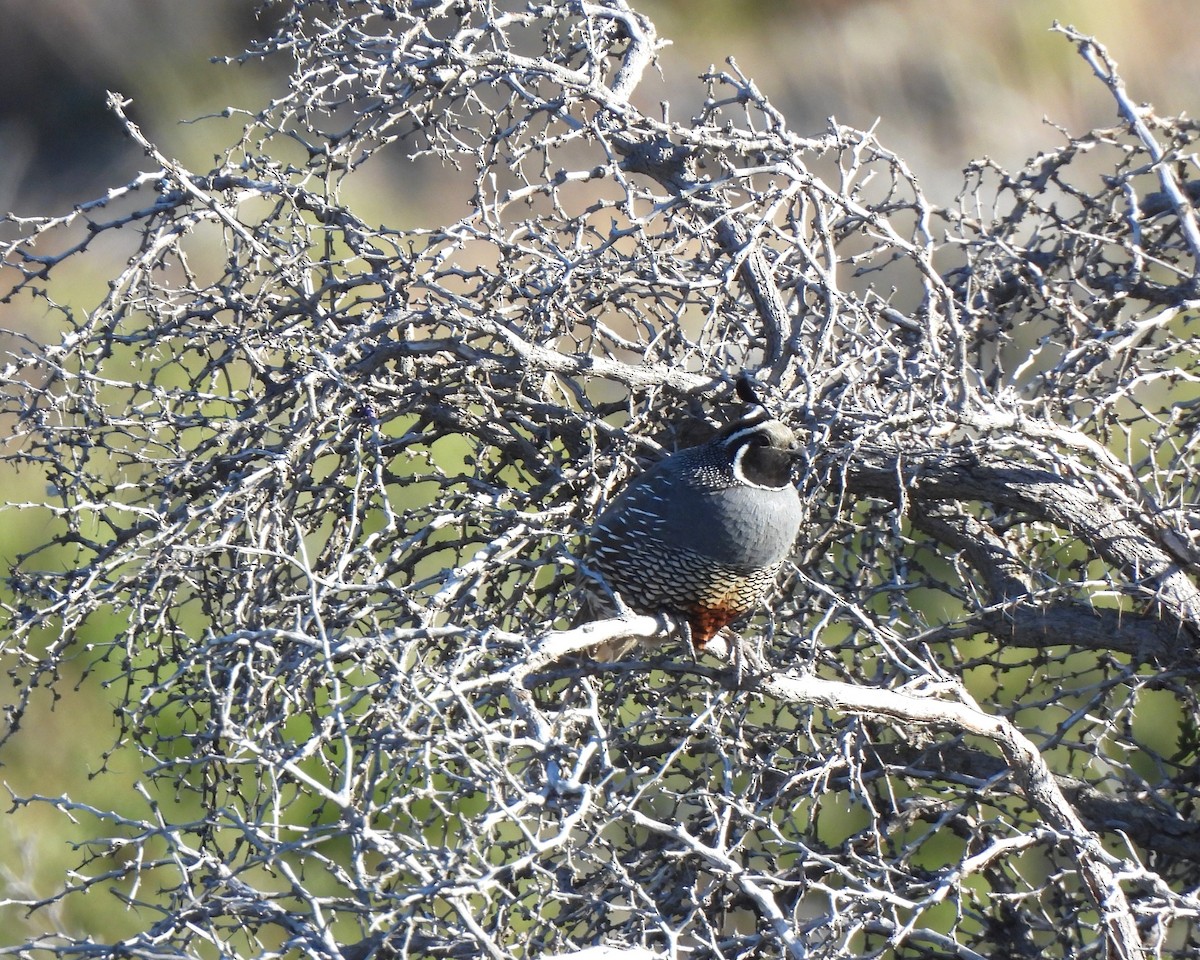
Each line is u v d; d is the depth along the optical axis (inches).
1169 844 361.1
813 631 321.7
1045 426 324.8
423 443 402.0
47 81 1182.9
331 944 230.5
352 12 551.8
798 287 382.0
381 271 375.6
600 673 344.8
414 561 372.8
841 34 1202.0
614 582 338.6
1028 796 311.6
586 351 388.2
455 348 357.4
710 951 294.8
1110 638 357.4
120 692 612.4
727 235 412.2
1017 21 1168.2
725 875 276.4
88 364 382.0
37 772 602.2
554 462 375.2
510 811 237.3
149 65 1195.9
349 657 297.3
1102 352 373.7
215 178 384.5
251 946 314.5
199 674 332.8
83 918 542.6
